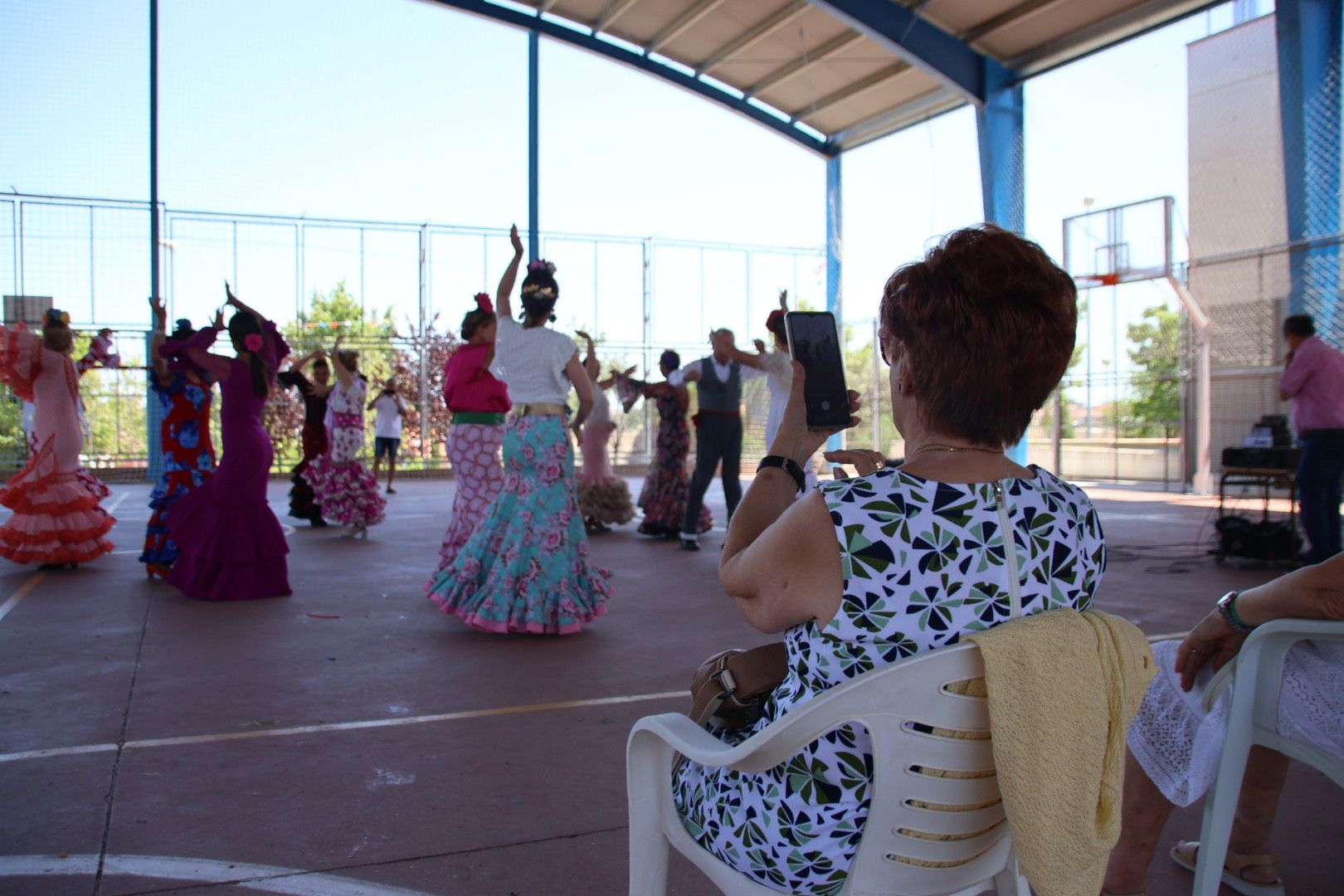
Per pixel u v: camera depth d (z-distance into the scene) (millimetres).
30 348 6301
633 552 7930
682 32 14234
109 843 2453
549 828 2590
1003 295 1268
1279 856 2496
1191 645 2059
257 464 5621
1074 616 1270
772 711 1411
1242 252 13086
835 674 1281
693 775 1564
